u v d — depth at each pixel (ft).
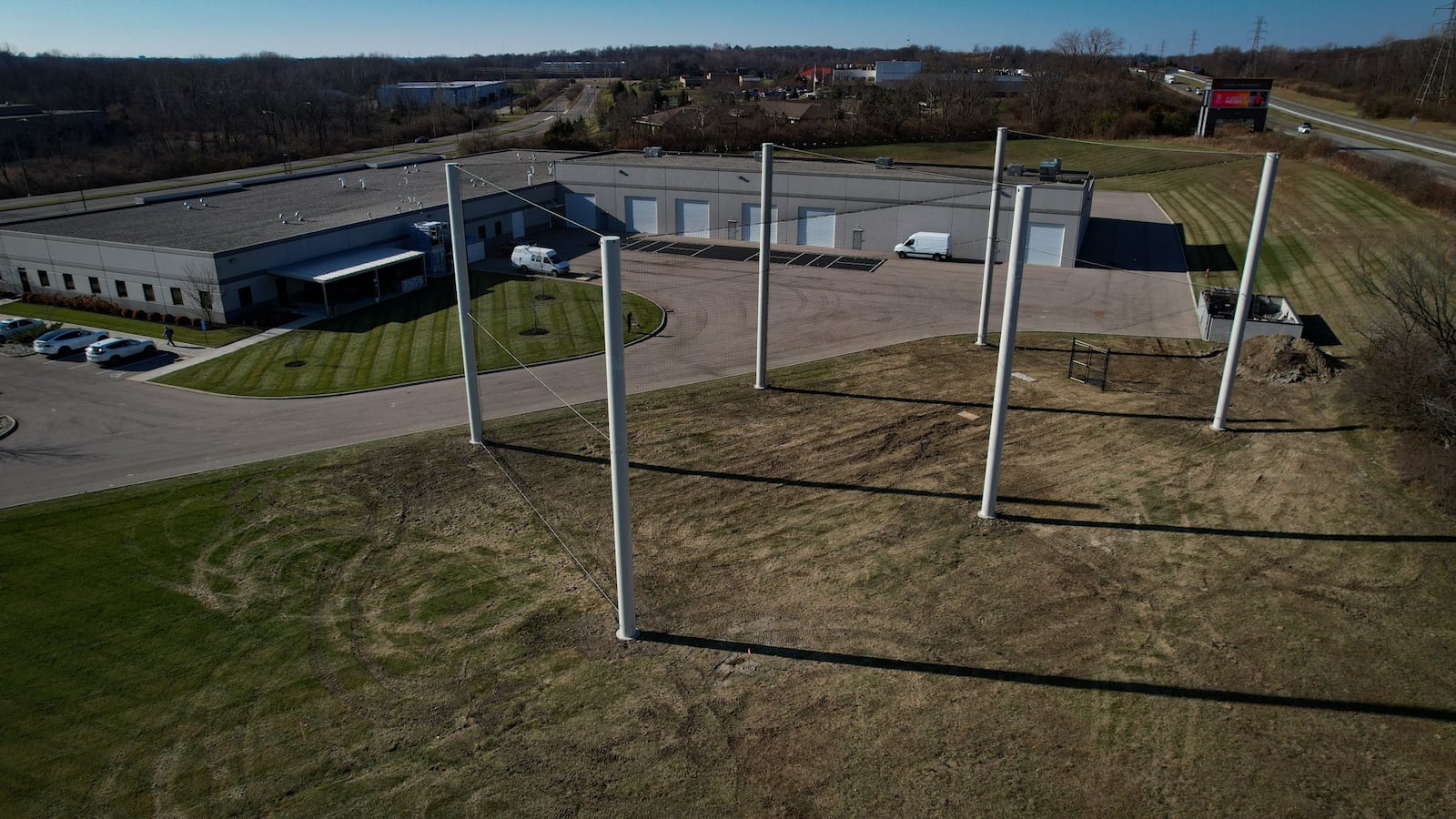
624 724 47.67
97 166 273.95
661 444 83.20
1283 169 197.47
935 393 95.04
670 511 70.79
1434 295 84.38
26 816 41.93
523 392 96.68
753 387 97.76
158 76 466.70
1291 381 95.86
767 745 46.06
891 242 163.94
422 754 45.68
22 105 371.35
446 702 49.57
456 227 76.43
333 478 76.89
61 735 47.11
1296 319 111.24
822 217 167.94
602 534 67.26
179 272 121.80
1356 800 41.96
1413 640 53.47
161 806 42.47
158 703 49.49
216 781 44.01
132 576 62.08
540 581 61.36
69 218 146.72
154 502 72.69
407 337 116.06
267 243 126.41
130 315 125.29
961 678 50.88
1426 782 42.93
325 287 123.95
